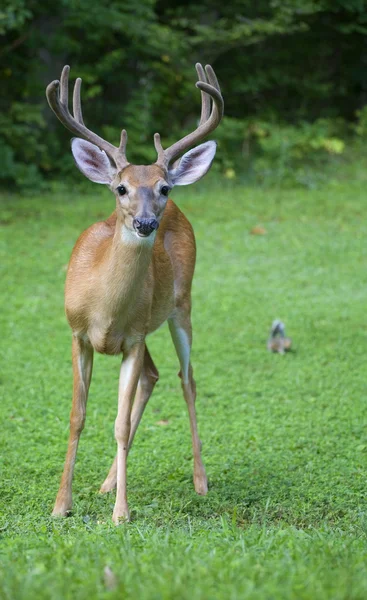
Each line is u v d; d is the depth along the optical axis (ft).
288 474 30.30
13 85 78.23
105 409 36.88
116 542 21.07
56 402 37.50
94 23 78.95
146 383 30.25
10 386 39.14
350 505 27.53
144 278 25.99
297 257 61.57
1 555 19.49
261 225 68.39
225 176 83.10
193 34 92.48
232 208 72.74
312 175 84.12
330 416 36.29
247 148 88.02
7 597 16.20
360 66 103.14
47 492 27.94
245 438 33.96
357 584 16.98
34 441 33.12
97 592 16.34
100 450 32.32
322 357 44.14
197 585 16.51
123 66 85.61
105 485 28.45
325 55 100.48
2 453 31.68
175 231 30.78
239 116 96.89
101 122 84.28
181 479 29.89
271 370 42.27
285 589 16.39
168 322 30.71
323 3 92.22
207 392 39.17
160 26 84.74
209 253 61.87
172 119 87.86
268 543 20.61
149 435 34.32
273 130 87.15
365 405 37.58
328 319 50.16
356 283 56.90
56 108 26.58
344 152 94.07
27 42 76.43
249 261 60.49
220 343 45.88
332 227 68.74
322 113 100.22
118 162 26.09
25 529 23.94
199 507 27.35
